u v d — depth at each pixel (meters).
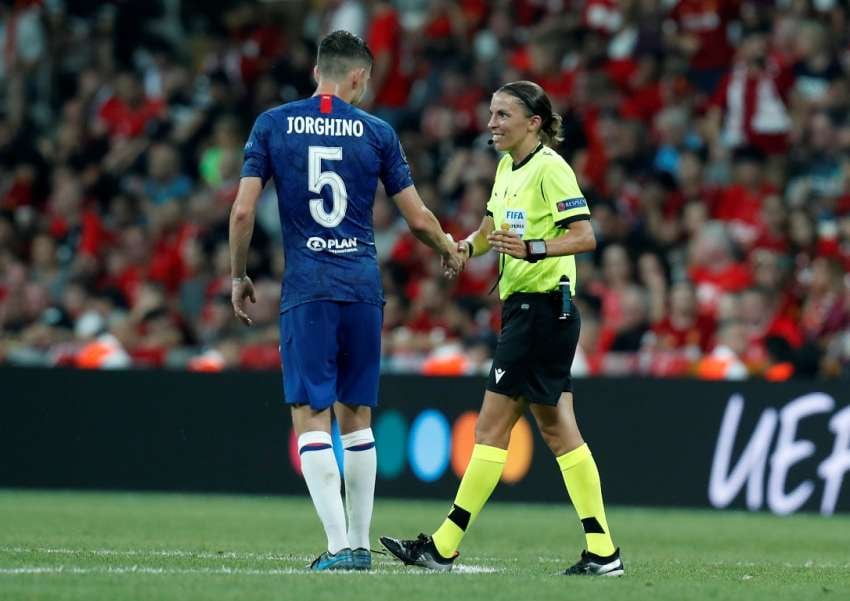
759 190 57.75
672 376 45.47
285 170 23.70
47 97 72.62
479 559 28.47
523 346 24.25
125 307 56.22
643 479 44.97
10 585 20.30
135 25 73.19
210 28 74.12
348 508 24.39
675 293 49.72
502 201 24.95
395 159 24.28
